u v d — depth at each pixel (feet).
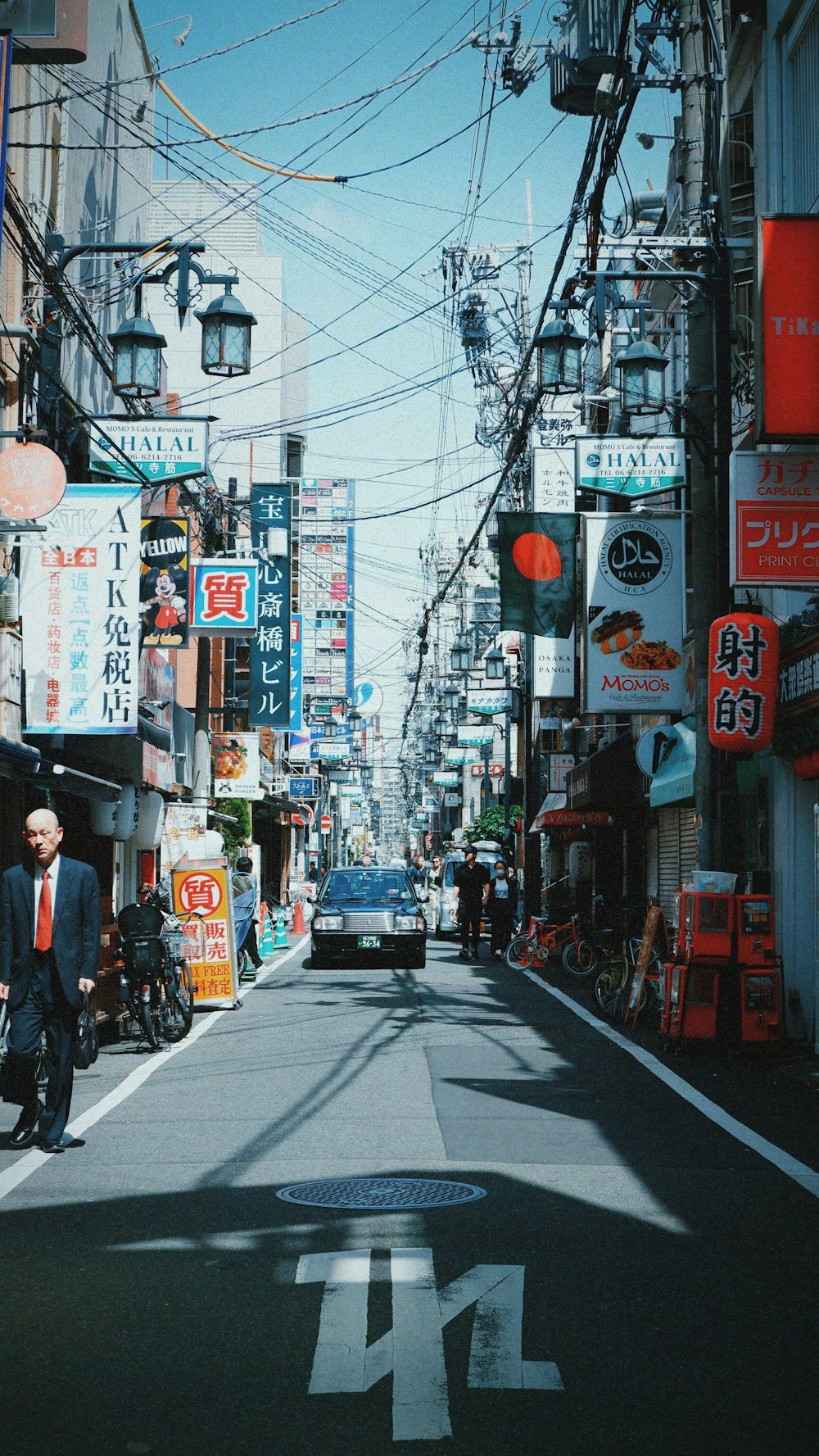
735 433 57.00
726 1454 13.07
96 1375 15.12
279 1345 16.02
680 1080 37.73
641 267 61.87
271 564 97.91
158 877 72.33
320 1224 21.71
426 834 344.49
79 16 39.75
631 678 59.21
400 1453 13.03
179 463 50.62
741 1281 18.80
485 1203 23.24
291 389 176.14
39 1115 28.19
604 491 52.75
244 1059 41.04
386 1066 39.37
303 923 127.75
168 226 156.66
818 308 36.86
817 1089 36.35
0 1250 20.17
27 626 45.75
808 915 46.75
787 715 43.57
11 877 27.86
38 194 53.21
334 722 208.74
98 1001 45.01
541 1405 14.25
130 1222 21.84
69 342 57.88
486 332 82.33
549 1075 38.17
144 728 57.36
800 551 41.75
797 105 48.67
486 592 175.63
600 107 47.21
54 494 38.99
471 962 85.92
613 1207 23.08
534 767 103.96
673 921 74.28
